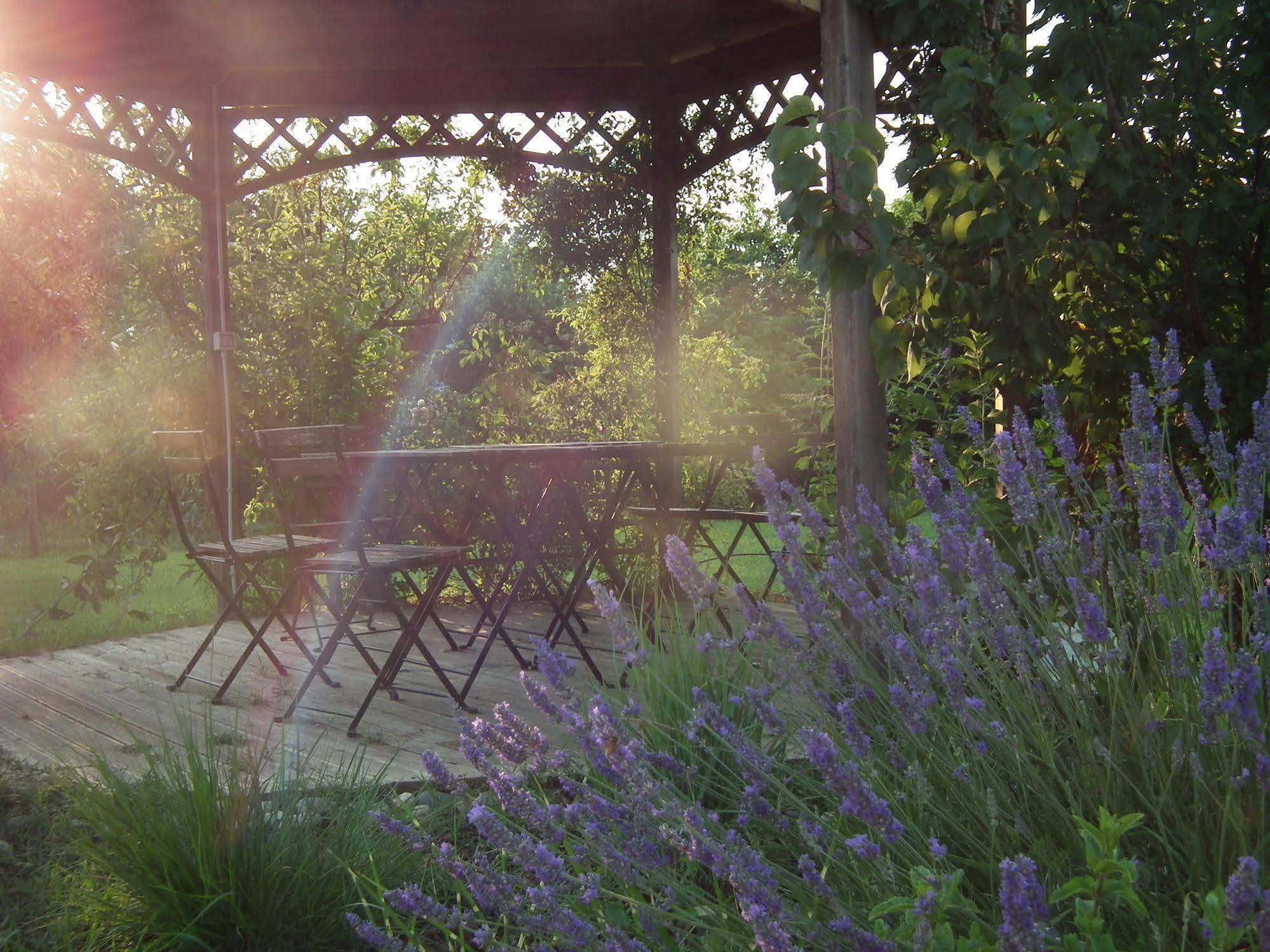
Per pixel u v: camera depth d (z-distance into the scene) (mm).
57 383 8156
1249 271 3945
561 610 4844
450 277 15047
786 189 3611
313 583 5086
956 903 1600
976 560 2029
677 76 7469
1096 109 3615
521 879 2121
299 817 2740
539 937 1887
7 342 8047
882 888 1813
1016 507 2186
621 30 7055
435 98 7402
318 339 8656
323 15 6527
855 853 1875
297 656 5980
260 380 8336
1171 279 4012
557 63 7258
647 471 5613
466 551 4859
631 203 7598
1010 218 3697
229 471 7285
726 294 17172
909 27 3949
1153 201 3801
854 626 2896
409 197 13258
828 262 3664
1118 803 1832
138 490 7445
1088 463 4180
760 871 1645
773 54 6852
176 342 8312
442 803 2988
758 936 1474
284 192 9914
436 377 9875
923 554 2051
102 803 2648
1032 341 3766
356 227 11820
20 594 8664
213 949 2396
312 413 8422
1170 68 3928
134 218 8375
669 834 1739
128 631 6758
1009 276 3752
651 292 7715
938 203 4004
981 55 3832
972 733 2004
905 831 1910
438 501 7074
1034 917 1275
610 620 1835
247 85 7270
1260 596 1896
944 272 3787
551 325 14688
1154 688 2072
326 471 4371
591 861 1971
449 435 8898
